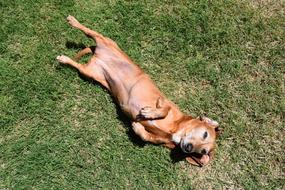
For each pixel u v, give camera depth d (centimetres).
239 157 182
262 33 194
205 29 192
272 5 197
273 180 179
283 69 191
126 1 194
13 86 181
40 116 180
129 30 190
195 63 188
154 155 179
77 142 179
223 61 190
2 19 188
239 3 197
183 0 196
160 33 191
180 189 177
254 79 189
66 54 186
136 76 171
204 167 181
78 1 192
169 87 186
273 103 187
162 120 169
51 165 176
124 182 177
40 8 190
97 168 178
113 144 179
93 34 173
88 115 182
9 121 178
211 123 169
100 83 181
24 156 176
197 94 186
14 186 173
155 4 194
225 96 186
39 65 184
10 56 184
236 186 179
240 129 183
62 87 183
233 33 193
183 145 166
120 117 182
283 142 183
